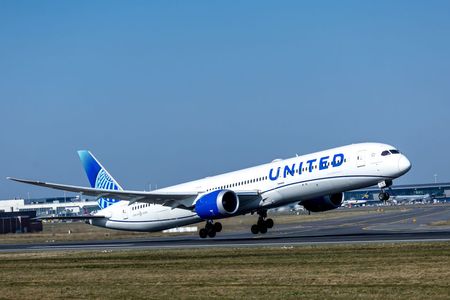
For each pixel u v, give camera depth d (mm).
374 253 65500
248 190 102375
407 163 90750
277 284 47188
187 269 58844
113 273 58062
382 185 93812
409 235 92750
